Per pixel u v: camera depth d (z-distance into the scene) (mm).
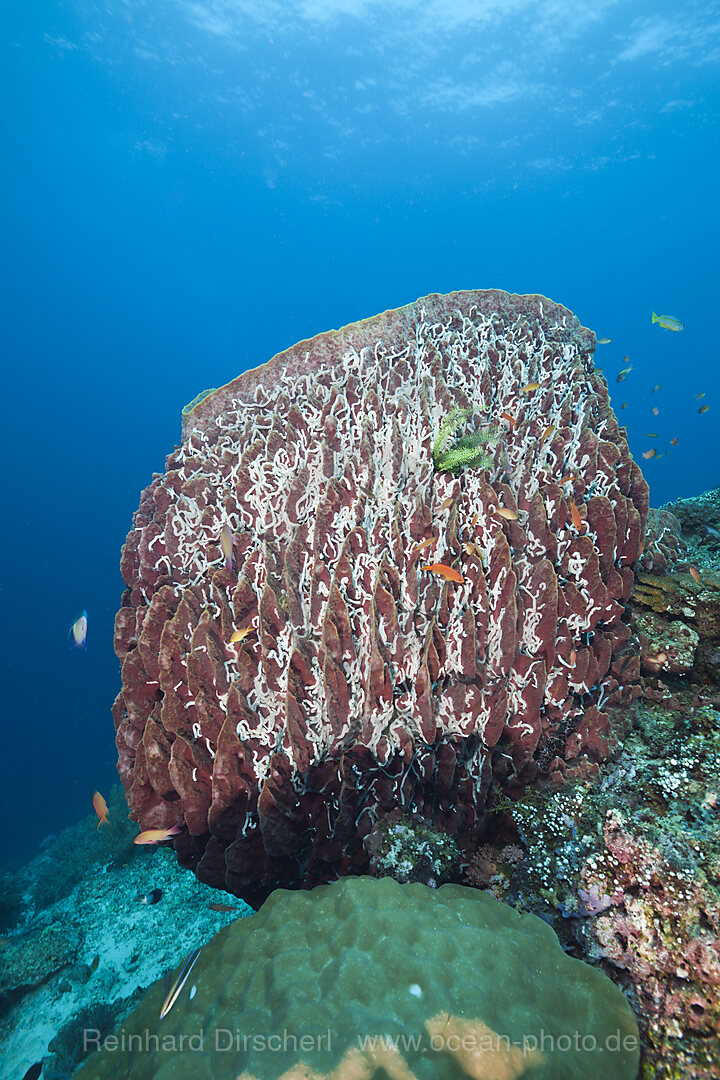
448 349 6730
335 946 2369
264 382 7059
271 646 3707
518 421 5578
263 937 2598
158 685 4137
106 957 7879
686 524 7312
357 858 3436
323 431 5398
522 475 4680
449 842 3230
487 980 2170
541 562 3732
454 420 4766
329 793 3416
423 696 3309
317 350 7180
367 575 3807
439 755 3436
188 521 5051
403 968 2174
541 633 3641
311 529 4395
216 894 8531
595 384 6711
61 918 8961
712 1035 2211
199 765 3498
